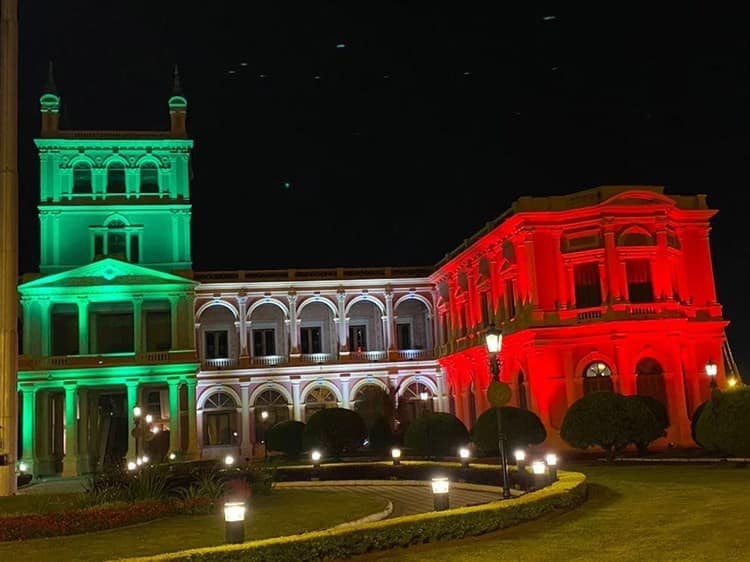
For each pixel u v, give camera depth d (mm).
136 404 62062
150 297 63656
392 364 71375
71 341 66625
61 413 67688
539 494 19234
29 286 61594
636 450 45062
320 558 14500
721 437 30672
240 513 14898
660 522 17172
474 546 15570
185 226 66125
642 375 49375
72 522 20500
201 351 70062
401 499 28719
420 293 73750
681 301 51625
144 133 66500
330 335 73125
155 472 27938
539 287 50938
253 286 70250
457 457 46375
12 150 28156
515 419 42094
